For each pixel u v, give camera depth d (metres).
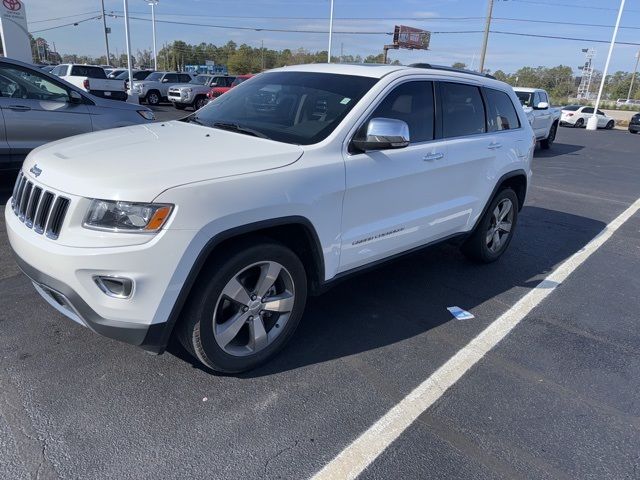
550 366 3.39
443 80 4.16
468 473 2.42
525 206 8.33
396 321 3.88
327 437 2.60
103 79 20.08
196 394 2.85
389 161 3.50
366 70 3.81
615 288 4.84
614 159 15.82
